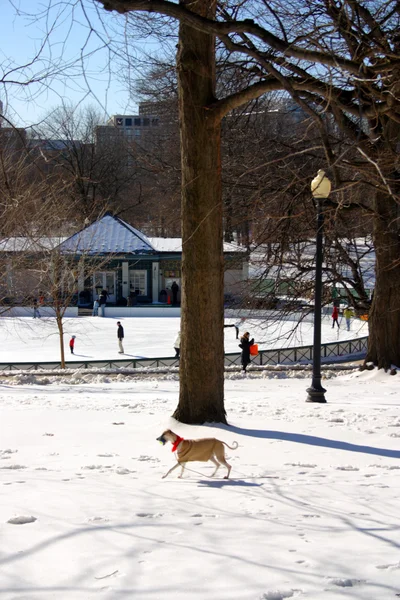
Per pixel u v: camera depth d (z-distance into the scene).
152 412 13.80
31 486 6.98
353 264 26.73
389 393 18.09
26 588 3.86
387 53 10.16
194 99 12.27
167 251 61.31
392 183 14.27
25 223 22.28
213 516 5.74
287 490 7.02
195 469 8.42
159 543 4.80
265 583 3.95
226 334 44.41
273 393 18.34
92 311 57.00
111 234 61.38
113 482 7.38
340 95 12.27
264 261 25.20
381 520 5.65
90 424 12.21
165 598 3.69
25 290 34.25
